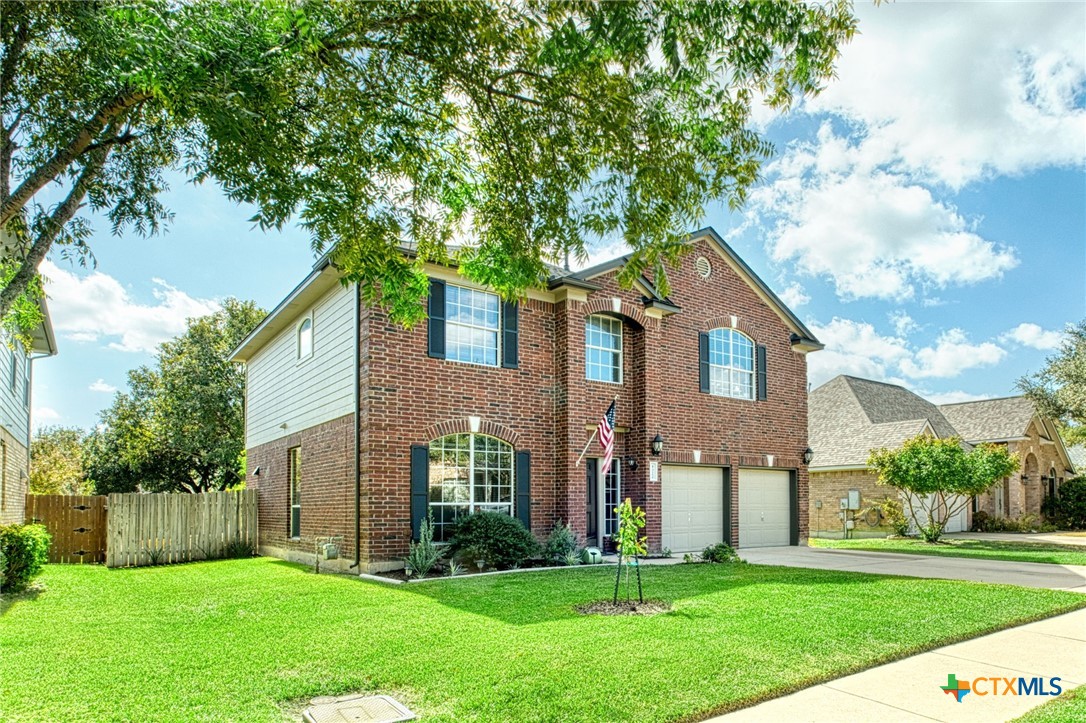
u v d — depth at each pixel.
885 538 22.91
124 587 10.70
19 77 5.64
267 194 5.21
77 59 5.46
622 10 4.61
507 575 11.17
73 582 11.55
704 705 4.64
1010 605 8.35
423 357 12.52
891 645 6.30
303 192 5.29
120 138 5.82
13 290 5.24
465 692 4.93
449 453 12.82
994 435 29.33
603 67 5.46
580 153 6.09
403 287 7.04
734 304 17.83
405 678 5.27
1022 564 13.55
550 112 5.81
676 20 4.81
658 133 5.73
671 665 5.55
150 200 6.90
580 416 14.21
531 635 6.61
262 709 4.61
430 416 12.50
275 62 4.68
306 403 15.16
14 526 10.73
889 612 7.81
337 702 4.77
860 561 14.08
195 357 31.80
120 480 33.28
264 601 8.80
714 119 5.89
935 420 30.61
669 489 15.97
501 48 5.47
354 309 12.67
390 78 5.71
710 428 16.73
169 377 31.86
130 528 15.62
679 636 6.54
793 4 4.81
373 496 11.72
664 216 6.25
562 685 5.04
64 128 5.78
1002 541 21.36
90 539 16.59
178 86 4.27
